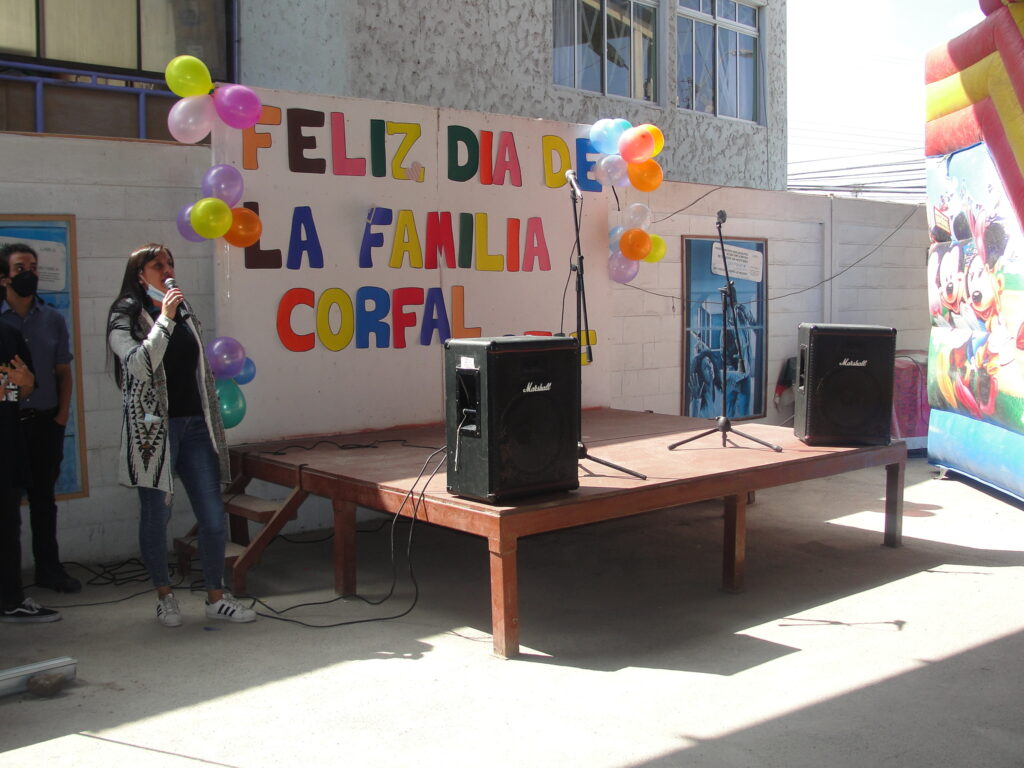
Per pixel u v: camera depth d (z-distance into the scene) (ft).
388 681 12.13
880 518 21.35
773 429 20.59
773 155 39.40
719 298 27.61
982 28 21.01
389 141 20.04
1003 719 10.94
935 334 25.00
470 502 13.32
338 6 24.40
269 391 18.86
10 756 9.98
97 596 15.84
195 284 18.74
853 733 10.57
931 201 24.48
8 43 21.98
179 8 24.18
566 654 13.14
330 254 19.42
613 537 19.98
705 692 11.73
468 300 21.52
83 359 17.63
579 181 23.29
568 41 31.58
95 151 17.56
